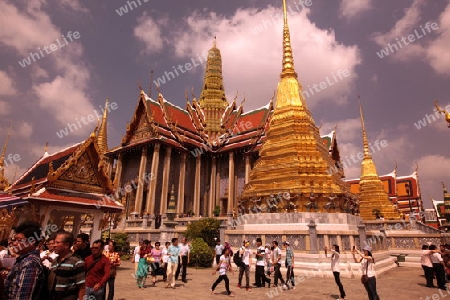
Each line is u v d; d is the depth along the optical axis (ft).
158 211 135.33
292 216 60.29
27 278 12.65
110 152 152.05
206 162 158.51
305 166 66.54
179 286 39.88
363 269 29.99
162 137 137.80
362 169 131.75
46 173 50.96
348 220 61.57
